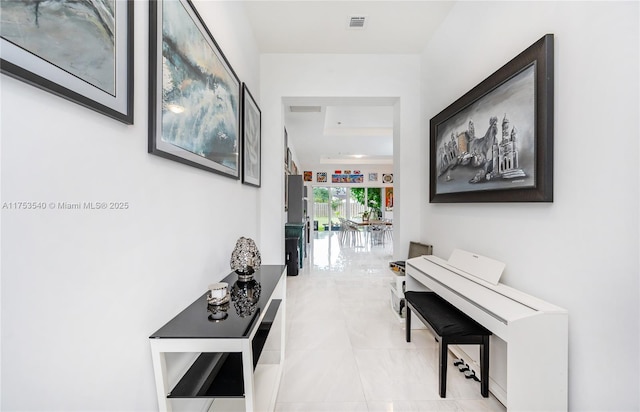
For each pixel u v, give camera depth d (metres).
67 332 0.66
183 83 1.22
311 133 6.03
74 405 0.68
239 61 2.24
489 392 1.69
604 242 1.09
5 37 0.51
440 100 2.64
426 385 1.74
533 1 1.47
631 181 1.00
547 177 1.32
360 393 1.67
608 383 1.08
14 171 0.55
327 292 3.55
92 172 0.73
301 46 3.01
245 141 2.30
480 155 1.87
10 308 0.54
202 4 1.53
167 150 1.08
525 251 1.51
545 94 1.33
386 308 3.01
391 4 2.37
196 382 1.12
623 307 1.03
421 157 3.12
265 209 3.18
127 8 0.85
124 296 0.85
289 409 1.54
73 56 0.65
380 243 8.14
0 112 0.52
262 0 2.33
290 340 2.29
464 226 2.17
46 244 0.61
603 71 1.09
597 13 1.12
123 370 0.84
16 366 0.55
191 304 1.30
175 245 1.17
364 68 3.15
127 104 0.85
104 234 0.78
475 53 2.05
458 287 1.72
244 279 1.64
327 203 11.21
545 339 1.24
